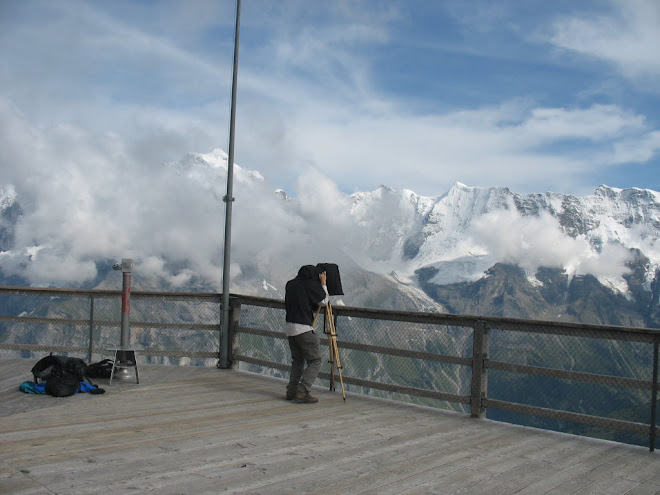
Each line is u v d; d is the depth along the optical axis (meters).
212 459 4.61
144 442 5.02
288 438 5.35
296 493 3.92
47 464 4.34
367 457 4.84
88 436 5.16
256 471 4.36
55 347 9.05
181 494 3.82
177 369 8.87
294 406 6.77
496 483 4.32
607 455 5.23
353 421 6.15
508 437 5.72
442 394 6.78
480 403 6.50
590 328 5.91
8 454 4.55
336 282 7.31
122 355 7.86
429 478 4.37
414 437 5.59
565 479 4.52
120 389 7.39
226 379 8.24
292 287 7.11
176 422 5.79
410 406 6.97
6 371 8.38
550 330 6.16
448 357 6.77
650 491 4.33
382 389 7.30
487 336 6.54
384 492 4.02
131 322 9.18
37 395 6.87
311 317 7.05
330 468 4.51
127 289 7.88
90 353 9.05
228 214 8.94
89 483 3.96
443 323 6.84
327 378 7.84
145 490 3.86
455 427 6.06
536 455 5.14
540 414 6.15
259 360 8.66
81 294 9.02
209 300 9.21
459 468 4.65
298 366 7.16
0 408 6.19
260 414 6.30
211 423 5.81
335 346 7.28
